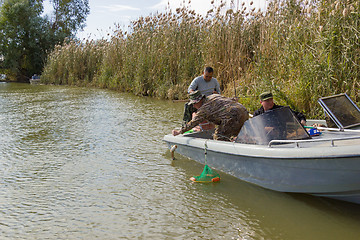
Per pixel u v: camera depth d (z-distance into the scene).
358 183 3.38
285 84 7.99
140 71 15.56
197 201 4.01
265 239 3.15
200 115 5.15
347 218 3.51
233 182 4.58
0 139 7.17
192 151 5.40
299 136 4.15
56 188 4.50
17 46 34.22
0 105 12.62
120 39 19.06
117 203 4.01
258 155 4.04
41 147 6.51
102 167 5.30
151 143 6.69
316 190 3.76
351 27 6.77
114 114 10.14
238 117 5.00
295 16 8.80
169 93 13.66
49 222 3.59
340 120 4.57
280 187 4.07
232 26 11.62
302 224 3.41
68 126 8.47
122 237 3.25
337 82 6.98
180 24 14.62
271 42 9.12
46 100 14.13
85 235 3.31
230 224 3.45
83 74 23.33
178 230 3.36
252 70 9.98
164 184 4.56
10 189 4.49
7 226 3.53
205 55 12.32
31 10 34.97
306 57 7.46
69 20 39.75
